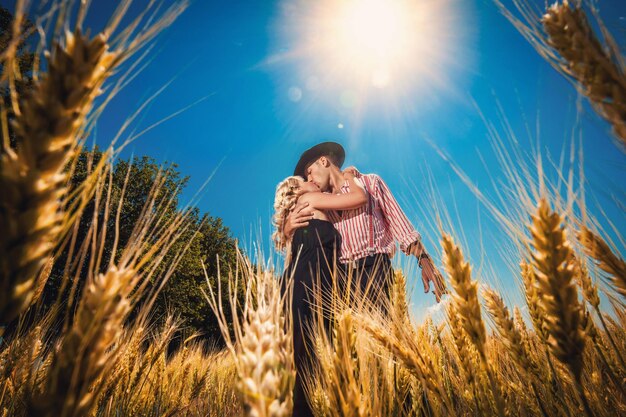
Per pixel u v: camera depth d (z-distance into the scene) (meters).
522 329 1.47
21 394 1.07
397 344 1.30
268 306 0.87
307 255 2.25
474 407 1.28
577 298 0.92
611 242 1.01
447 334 1.81
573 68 0.80
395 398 1.44
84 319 0.62
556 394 1.25
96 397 0.64
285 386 0.70
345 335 1.09
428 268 2.50
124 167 17.34
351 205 2.53
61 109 0.56
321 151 3.52
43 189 0.54
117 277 0.67
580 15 0.82
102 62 0.61
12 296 0.51
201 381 2.77
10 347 1.13
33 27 0.56
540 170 0.94
